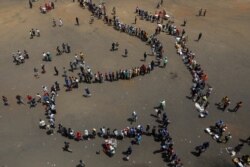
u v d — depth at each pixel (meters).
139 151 37.41
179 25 61.78
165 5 68.94
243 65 51.66
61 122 40.94
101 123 40.84
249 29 60.62
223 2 69.88
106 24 62.06
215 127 40.31
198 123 41.09
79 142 38.44
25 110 42.94
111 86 46.94
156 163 36.12
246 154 37.44
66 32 59.88
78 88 46.50
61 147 37.88
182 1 70.56
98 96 45.16
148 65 50.81
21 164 35.94
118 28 60.25
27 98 44.72
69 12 66.00
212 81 48.06
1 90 46.50
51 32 59.88
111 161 36.34
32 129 40.12
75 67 50.28
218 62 52.09
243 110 43.34
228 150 37.81
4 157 36.72
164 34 58.91
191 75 49.09
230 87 47.09
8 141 38.62
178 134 39.53
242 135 39.78
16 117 41.91
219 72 49.97
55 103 43.88
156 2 70.12
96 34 59.12
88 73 47.16
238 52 54.56
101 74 47.44
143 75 49.06
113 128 40.19
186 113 42.50
